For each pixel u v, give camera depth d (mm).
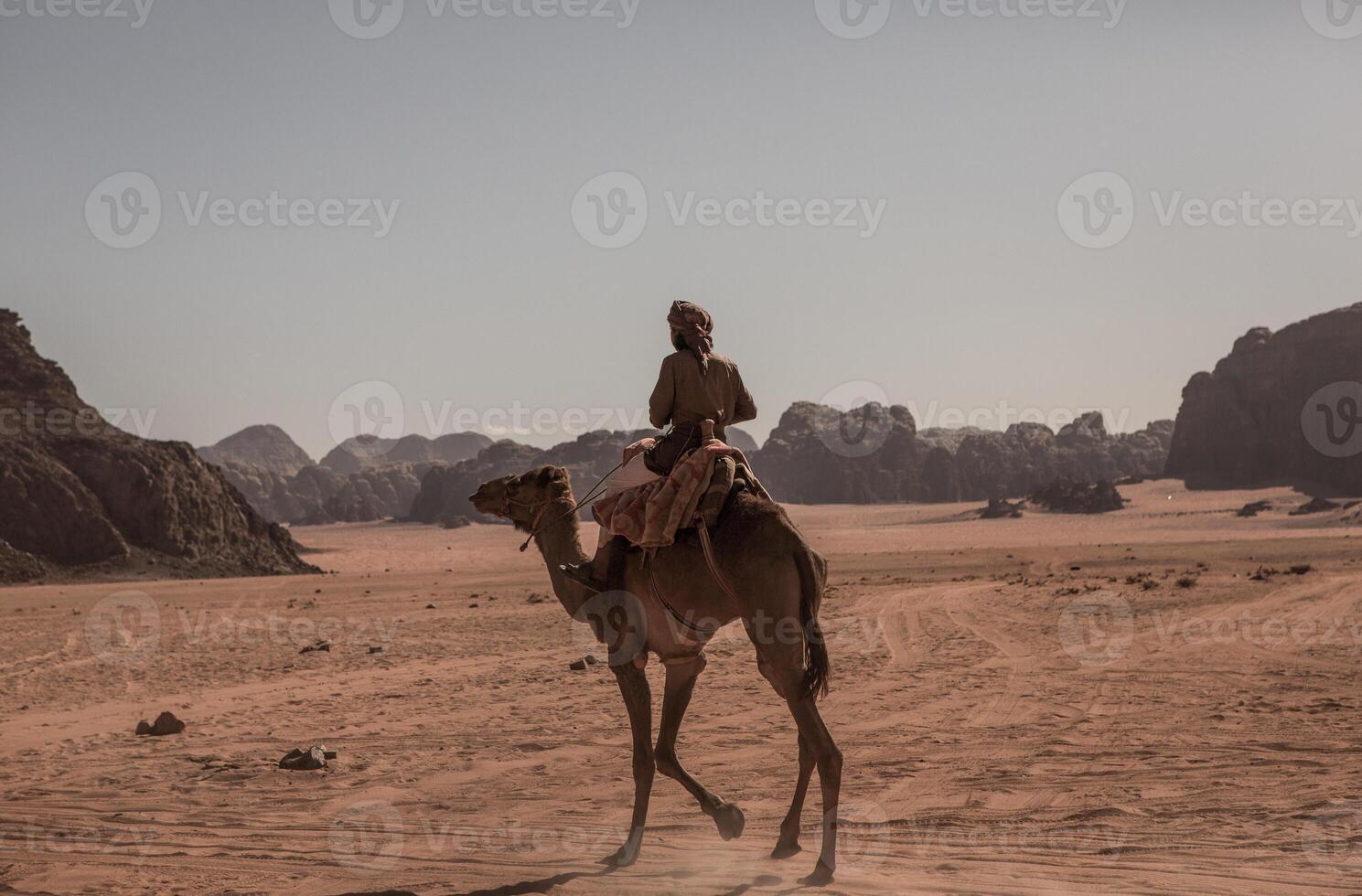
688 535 7469
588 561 8094
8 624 37969
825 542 136625
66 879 7301
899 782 10195
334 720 15508
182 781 11430
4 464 94125
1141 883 6438
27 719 16453
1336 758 10516
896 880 6676
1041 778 10078
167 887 7059
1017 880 6598
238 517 110250
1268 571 44250
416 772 11625
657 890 6664
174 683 20297
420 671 21094
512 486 8633
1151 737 12102
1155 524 170875
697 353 7934
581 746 12844
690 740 12977
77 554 94000
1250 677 16578
